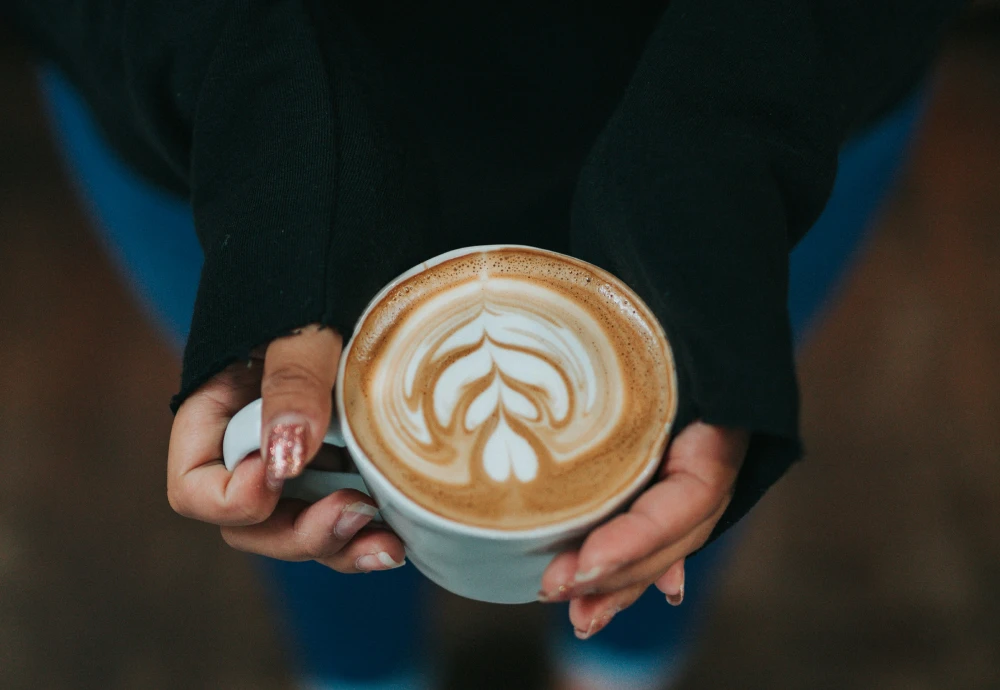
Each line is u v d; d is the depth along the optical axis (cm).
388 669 85
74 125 67
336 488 51
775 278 50
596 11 60
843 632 93
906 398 107
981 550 97
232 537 52
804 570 96
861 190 68
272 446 47
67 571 96
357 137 52
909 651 92
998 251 118
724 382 48
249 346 49
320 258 50
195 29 55
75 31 59
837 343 111
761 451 49
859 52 56
